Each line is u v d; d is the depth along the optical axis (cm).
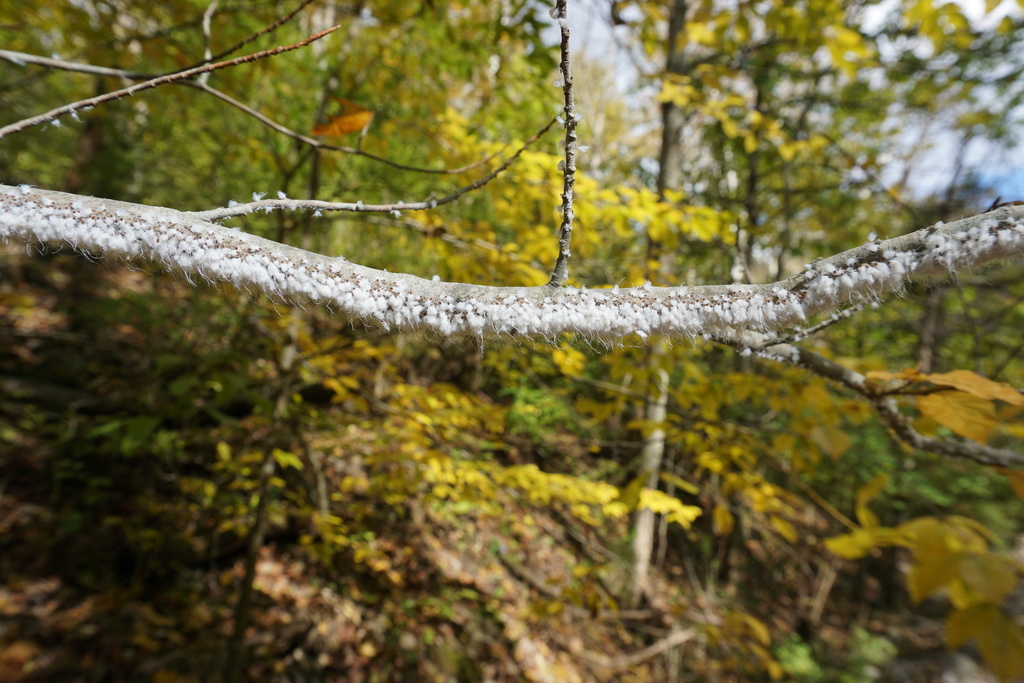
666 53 462
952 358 702
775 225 636
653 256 302
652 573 782
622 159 732
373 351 329
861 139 726
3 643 339
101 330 634
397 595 543
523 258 266
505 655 550
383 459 299
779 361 140
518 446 576
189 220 78
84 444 468
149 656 370
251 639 428
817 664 800
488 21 300
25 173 711
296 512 440
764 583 991
